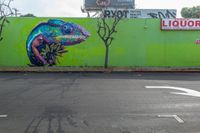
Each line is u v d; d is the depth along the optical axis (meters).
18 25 22.42
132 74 19.98
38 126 8.56
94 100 11.76
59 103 11.23
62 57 22.81
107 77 18.34
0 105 10.93
